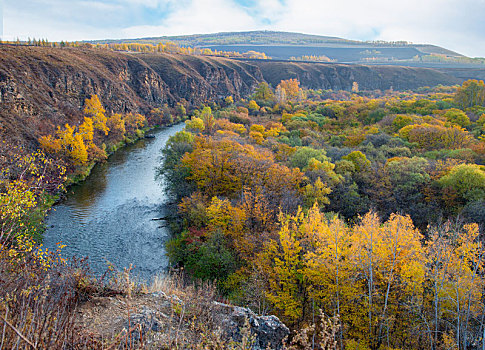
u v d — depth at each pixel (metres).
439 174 38.53
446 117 68.69
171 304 9.64
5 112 49.81
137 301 9.77
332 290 18.95
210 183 38.19
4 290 6.11
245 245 25.09
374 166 43.16
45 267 8.23
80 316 8.26
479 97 81.06
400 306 19.00
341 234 20.39
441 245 19.05
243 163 37.50
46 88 67.00
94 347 5.84
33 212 24.83
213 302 10.70
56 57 79.69
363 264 19.33
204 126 71.06
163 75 135.50
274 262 22.61
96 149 56.62
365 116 81.62
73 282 8.89
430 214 33.28
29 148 46.16
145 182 49.50
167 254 29.44
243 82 182.25
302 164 45.34
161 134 88.50
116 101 90.75
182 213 34.75
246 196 30.03
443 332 17.27
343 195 37.16
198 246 27.03
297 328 18.62
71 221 35.25
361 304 19.11
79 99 76.44
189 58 166.00
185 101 130.62
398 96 122.81
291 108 107.62
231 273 23.34
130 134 79.25
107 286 10.07
